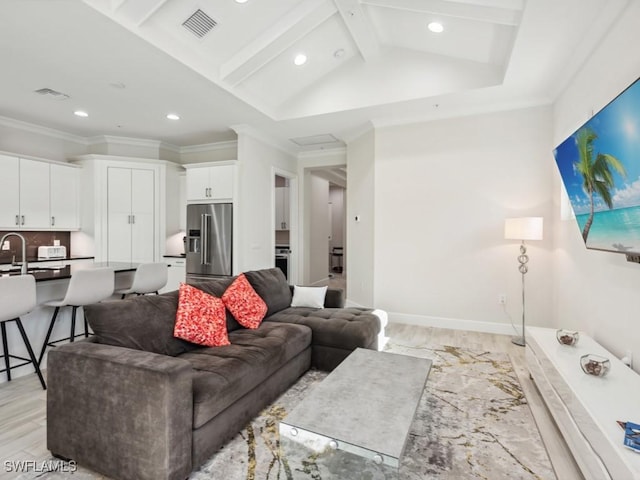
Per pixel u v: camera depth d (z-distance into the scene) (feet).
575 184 8.31
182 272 17.84
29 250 16.20
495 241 13.47
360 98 13.37
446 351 11.46
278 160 19.06
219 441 6.06
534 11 7.82
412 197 14.73
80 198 17.47
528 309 13.01
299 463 5.24
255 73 12.50
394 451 4.41
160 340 7.19
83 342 6.36
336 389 6.12
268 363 7.42
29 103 13.51
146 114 14.61
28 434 6.72
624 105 5.88
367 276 16.08
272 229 18.37
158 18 9.25
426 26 10.82
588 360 6.61
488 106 13.25
